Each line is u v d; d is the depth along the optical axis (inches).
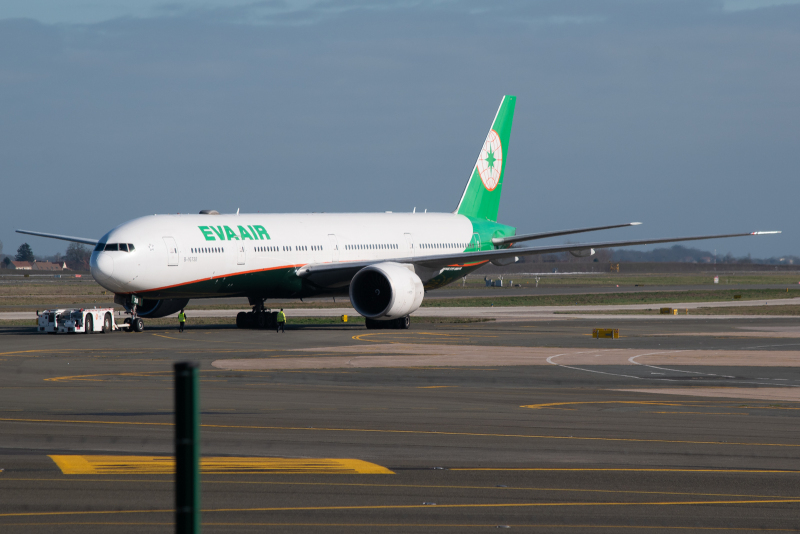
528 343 6245.1
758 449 2426.2
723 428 2783.0
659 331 7411.4
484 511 1753.2
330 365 4808.1
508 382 4074.8
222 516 1699.1
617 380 4163.4
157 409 3142.2
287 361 5004.9
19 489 1913.1
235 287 7445.9
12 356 5280.5
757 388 3868.1
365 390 3757.4
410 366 4773.6
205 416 2992.1
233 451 2365.9
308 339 6565.0
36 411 3090.6
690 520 1697.8
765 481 2034.9
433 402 3385.8
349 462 2225.6
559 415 3056.1
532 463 2228.1
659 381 4126.5
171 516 1700.3
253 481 1999.3
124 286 6820.9
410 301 7372.1
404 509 1763.0
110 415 2999.5
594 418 2989.7
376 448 2421.3
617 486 1978.3
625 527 1644.9
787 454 2356.1
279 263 7662.4
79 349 5743.1
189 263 7037.4
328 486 1953.7
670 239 7623.0
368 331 7411.4
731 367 4746.6
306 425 2807.6
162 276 6914.4
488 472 2117.4
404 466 2181.3
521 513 1738.4
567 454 2346.2
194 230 7170.3
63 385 3890.3
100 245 6855.3
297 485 1962.4
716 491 1936.5
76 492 1887.3
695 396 3595.0
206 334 7057.1
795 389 3833.7
